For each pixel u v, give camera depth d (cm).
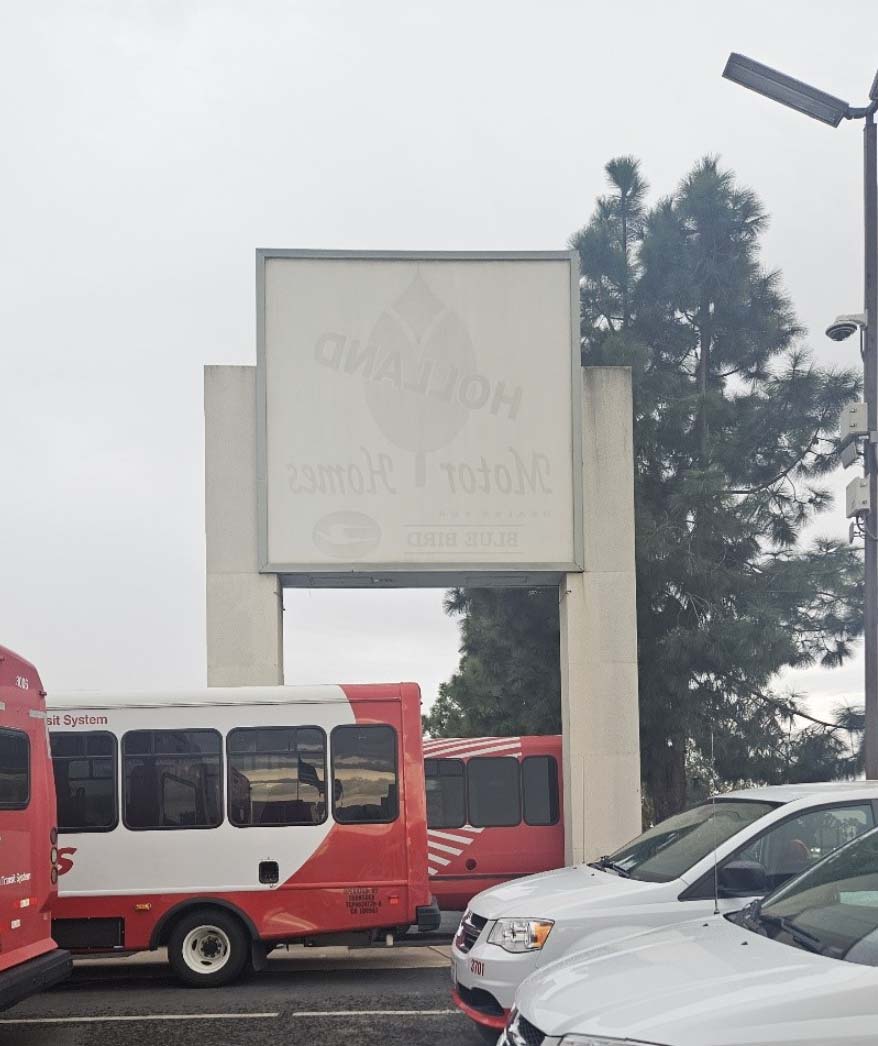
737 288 2331
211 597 1594
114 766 1098
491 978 719
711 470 2064
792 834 727
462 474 1631
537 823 1666
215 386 1634
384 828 1094
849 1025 404
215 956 1072
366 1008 938
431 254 1664
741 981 436
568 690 1625
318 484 1616
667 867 752
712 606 2123
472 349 1655
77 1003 999
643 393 2191
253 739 1108
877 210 1313
